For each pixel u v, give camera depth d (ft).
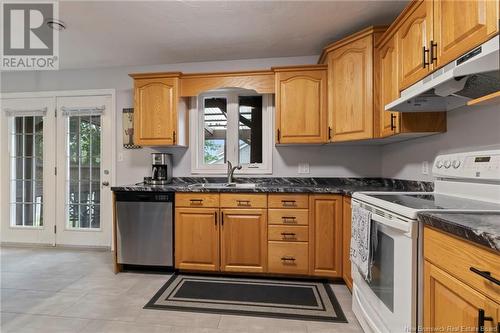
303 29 7.98
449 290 3.12
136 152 10.97
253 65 10.20
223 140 10.52
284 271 8.01
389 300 4.38
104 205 11.22
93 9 6.89
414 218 3.71
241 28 7.91
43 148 11.57
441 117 6.05
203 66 10.44
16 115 11.61
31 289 7.46
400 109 5.85
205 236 8.28
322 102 8.55
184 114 10.01
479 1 3.69
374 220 4.90
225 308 6.49
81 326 5.74
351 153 9.74
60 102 11.40
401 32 5.95
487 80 3.85
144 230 8.50
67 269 8.93
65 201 11.46
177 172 10.55
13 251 10.82
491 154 4.47
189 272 8.59
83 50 9.37
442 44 4.52
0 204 11.68
